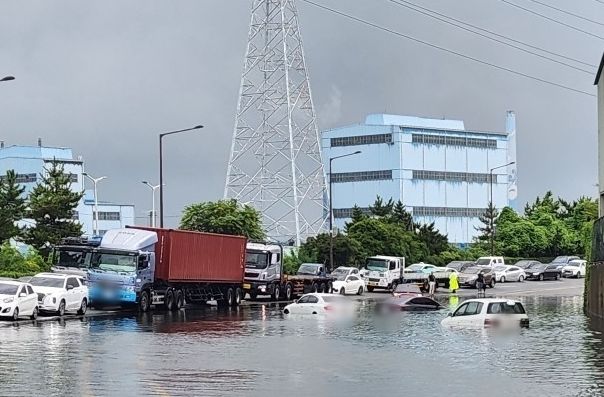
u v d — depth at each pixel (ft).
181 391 58.59
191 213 243.19
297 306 145.59
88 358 77.51
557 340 98.07
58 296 131.23
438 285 242.37
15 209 217.56
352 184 391.24
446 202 392.68
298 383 62.95
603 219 136.87
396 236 296.92
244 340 97.40
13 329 108.99
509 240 361.71
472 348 89.25
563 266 309.63
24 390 58.18
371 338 100.63
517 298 202.39
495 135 412.16
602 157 171.22
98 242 151.94
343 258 273.33
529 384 62.80
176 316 140.05
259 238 244.83
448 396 57.16
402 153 379.76
